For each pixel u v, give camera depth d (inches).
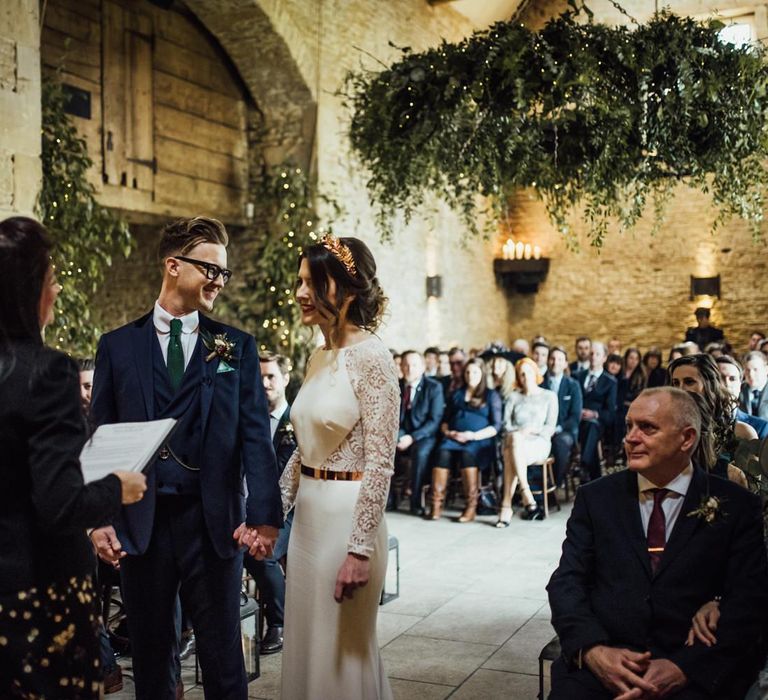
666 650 85.8
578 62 228.4
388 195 279.7
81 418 64.2
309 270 90.7
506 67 231.8
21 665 61.9
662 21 232.2
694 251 489.1
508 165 254.4
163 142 305.1
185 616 143.6
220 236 97.3
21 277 63.8
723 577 87.6
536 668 140.6
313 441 91.0
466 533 250.2
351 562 86.0
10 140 195.5
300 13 322.3
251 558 145.6
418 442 280.1
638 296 501.7
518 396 277.1
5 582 61.7
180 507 93.3
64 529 61.2
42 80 243.0
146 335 95.9
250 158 345.7
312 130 335.3
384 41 380.5
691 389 122.6
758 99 231.6
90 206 237.3
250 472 94.3
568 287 516.7
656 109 234.7
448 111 246.8
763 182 244.5
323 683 88.4
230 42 318.7
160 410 94.3
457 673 138.3
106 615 138.5
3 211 194.2
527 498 267.3
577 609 89.1
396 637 156.6
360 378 89.1
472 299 484.1
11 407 61.4
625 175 244.2
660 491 90.3
